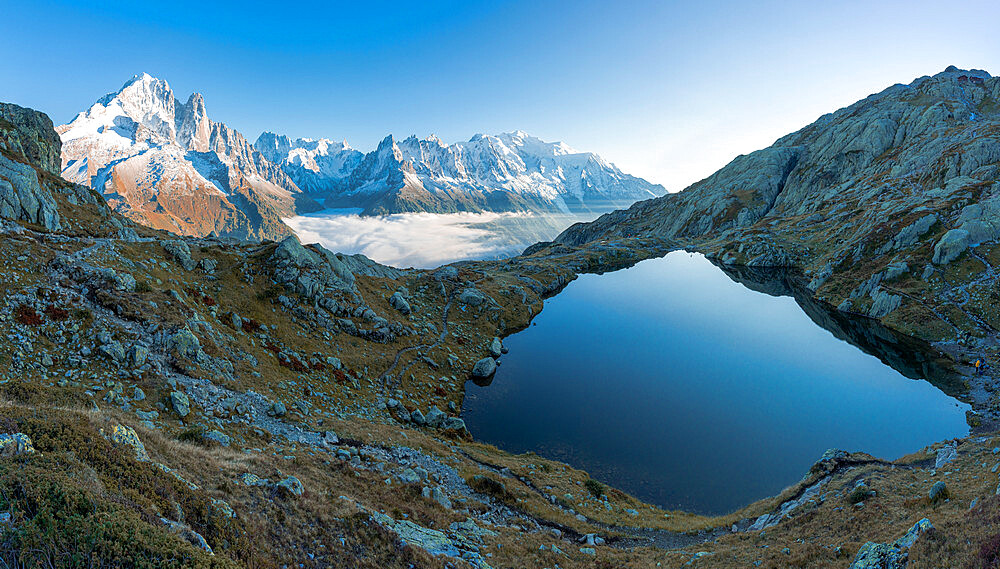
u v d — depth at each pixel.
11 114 79.75
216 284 67.44
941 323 95.31
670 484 52.75
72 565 10.55
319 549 19.33
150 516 13.87
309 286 77.25
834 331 110.25
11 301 39.12
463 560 24.03
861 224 160.12
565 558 29.22
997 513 16.78
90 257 53.12
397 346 82.12
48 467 13.80
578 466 56.84
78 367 35.94
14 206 54.00
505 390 80.12
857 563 20.16
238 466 24.59
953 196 134.12
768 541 30.11
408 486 33.91
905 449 57.12
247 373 49.91
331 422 46.00
